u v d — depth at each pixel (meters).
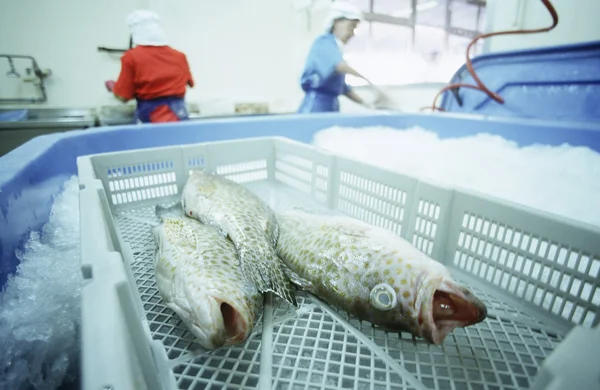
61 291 0.90
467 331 0.90
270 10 4.57
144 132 1.83
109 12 3.61
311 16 4.68
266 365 0.78
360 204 1.41
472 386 0.76
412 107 4.27
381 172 1.29
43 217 1.16
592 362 0.45
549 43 2.59
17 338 0.76
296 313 0.96
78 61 3.58
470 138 2.36
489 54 2.55
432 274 0.78
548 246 0.86
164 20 3.99
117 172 1.46
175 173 1.63
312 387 0.75
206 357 0.81
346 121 2.46
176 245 0.98
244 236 1.05
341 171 1.49
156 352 0.81
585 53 2.01
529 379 0.76
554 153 1.91
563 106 2.15
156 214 1.42
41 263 0.97
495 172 1.98
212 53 4.38
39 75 3.42
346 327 0.90
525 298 0.95
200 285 0.82
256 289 0.91
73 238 1.13
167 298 0.90
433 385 0.76
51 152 1.37
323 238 1.02
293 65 4.95
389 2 4.36
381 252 0.87
